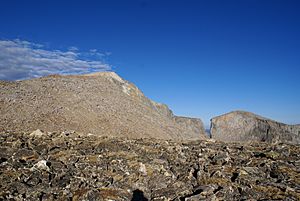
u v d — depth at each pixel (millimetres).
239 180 12797
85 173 13227
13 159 14078
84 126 43219
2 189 10688
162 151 18188
